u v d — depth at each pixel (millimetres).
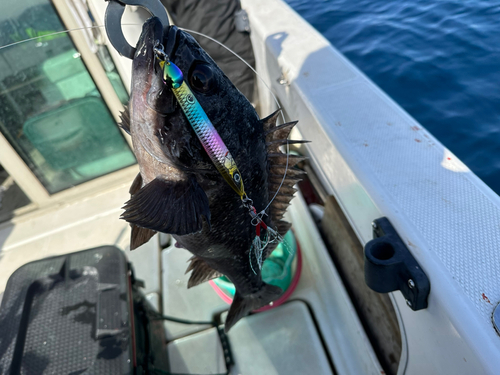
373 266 1019
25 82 1997
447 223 1053
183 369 1603
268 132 1031
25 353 1200
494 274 908
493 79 3299
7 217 2484
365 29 4695
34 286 1368
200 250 1114
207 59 850
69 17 1882
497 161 2650
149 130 854
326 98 1717
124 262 1428
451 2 4637
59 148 2326
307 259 1945
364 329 1566
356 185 1352
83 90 2143
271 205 1188
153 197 846
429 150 1319
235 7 2566
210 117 824
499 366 763
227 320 1458
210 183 946
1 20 1790
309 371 1541
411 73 3695
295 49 2182
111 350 1197
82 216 2451
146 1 779
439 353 1007
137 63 802
